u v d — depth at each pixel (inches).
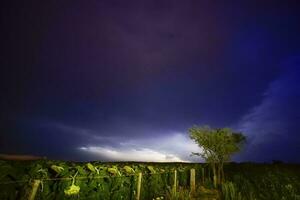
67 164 312.3
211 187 595.8
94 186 307.4
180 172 601.9
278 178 606.2
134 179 398.3
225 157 641.0
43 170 257.0
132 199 387.2
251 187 523.2
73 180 279.0
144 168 460.4
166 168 573.3
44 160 285.6
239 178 625.9
